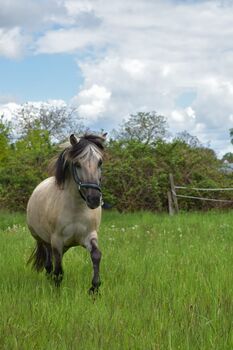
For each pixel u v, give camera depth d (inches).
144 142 1015.6
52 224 350.3
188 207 995.3
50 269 395.2
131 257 422.6
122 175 971.3
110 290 312.8
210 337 214.7
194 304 263.7
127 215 890.7
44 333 229.3
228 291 292.5
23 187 1007.6
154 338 219.9
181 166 1000.2
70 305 280.5
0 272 385.4
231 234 583.8
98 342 214.1
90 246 336.2
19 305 277.3
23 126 2021.4
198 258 407.5
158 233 608.4
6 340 221.0
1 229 762.2
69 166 339.6
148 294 295.0
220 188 992.2
